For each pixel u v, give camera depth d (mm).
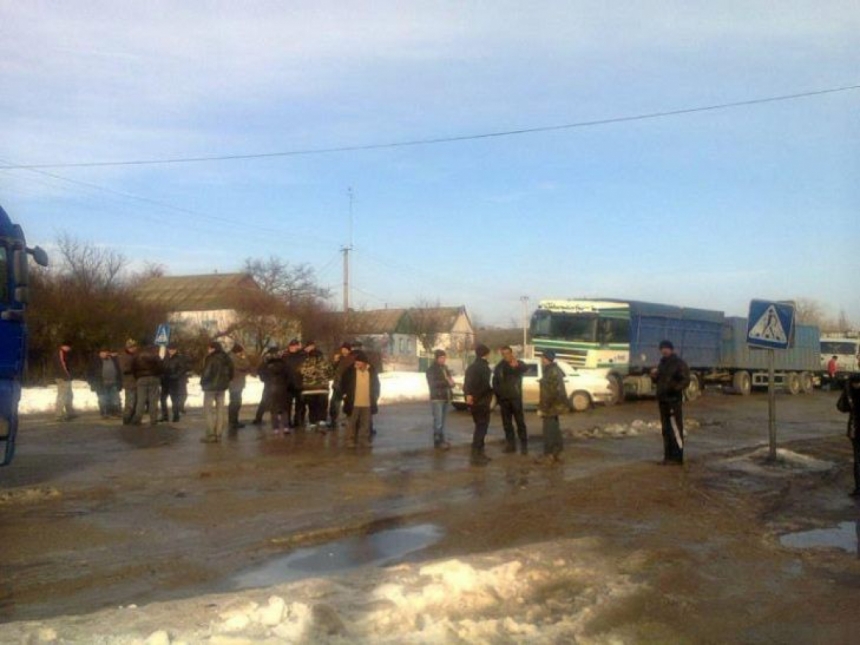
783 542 10125
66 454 15664
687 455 17000
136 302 40438
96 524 9930
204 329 43938
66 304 37250
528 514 10984
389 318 73625
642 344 32094
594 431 20547
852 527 11000
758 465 15875
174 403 21859
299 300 50750
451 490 12586
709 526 10742
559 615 6883
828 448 18969
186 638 5715
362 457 15578
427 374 17141
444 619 6504
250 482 12852
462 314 85938
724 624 7043
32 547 8852
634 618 7027
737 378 39531
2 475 13219
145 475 13281
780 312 16156
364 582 7328
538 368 27812
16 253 10891
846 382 13508
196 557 8570
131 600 7168
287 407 18953
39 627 5941
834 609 7516
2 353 10680
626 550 9250
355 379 16734
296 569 8250
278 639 5789
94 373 23281
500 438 19219
